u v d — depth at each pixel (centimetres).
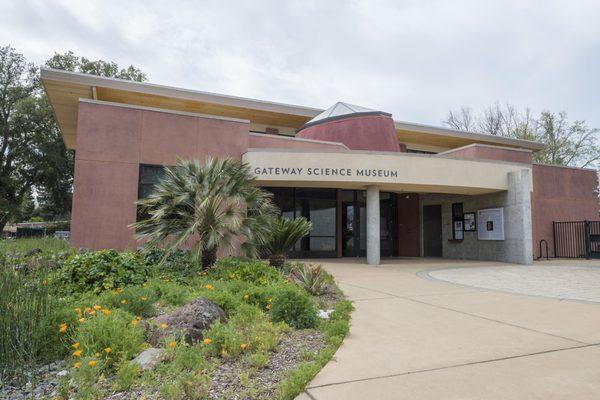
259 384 367
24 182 4034
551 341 511
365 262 1670
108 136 1348
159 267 873
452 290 922
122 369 357
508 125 4231
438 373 402
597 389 361
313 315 570
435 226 2162
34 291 489
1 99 3825
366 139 2000
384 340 517
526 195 1677
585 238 2048
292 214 1795
